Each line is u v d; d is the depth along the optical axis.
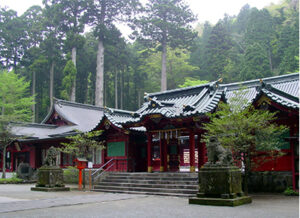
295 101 17.62
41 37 62.28
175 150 23.16
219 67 66.38
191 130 20.08
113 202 14.27
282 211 11.01
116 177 21.36
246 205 12.59
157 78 74.69
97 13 57.53
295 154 17.17
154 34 59.66
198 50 80.06
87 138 24.78
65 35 59.12
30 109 60.03
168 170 22.73
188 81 60.78
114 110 26.48
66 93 52.97
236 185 13.17
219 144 13.50
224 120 15.09
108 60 62.84
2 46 62.91
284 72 56.91
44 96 68.38
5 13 64.12
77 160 21.28
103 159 26.08
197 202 12.96
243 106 17.08
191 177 17.97
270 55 68.94
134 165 24.86
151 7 59.41
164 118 20.72
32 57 65.25
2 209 12.15
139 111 23.81
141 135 25.58
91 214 10.85
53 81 66.62
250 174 18.58
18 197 16.55
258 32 70.00
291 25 72.44
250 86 31.39
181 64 69.75
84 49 67.56
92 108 40.72
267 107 18.25
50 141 31.69
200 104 20.28
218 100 19.98
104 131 25.84
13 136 30.38
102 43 57.94
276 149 16.81
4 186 24.73
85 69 64.69
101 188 20.52
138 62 70.69
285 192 16.61
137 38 60.31
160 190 17.56
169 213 10.80
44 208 12.46
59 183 20.64
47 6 58.31
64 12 55.06
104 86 68.94
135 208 12.23
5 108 50.91
